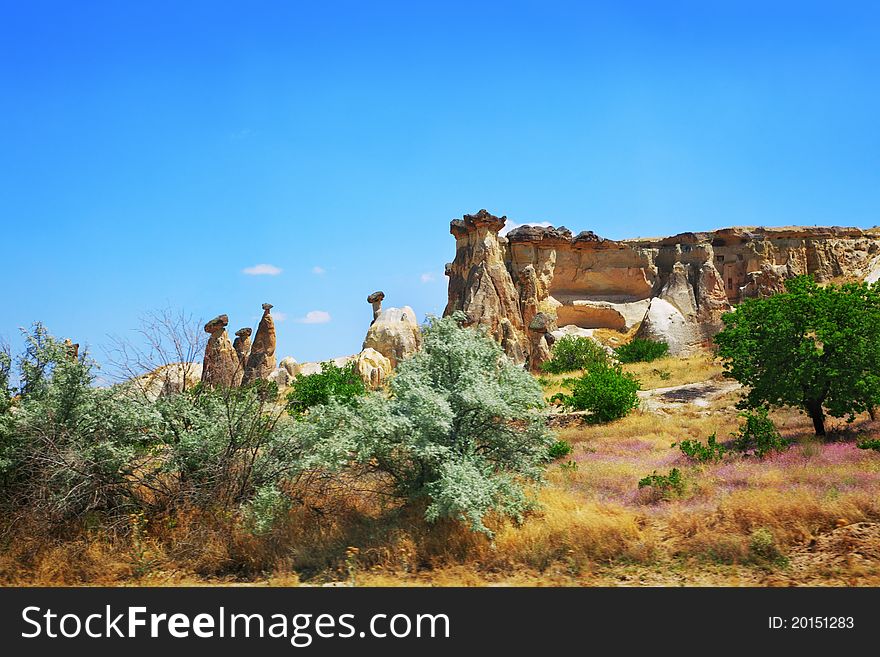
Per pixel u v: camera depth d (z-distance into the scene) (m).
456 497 9.95
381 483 12.37
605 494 13.65
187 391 12.72
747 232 67.06
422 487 11.26
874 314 18.47
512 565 9.45
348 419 11.72
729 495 12.11
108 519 10.98
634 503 12.80
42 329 12.56
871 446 15.01
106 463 11.17
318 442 11.77
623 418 25.48
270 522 10.62
